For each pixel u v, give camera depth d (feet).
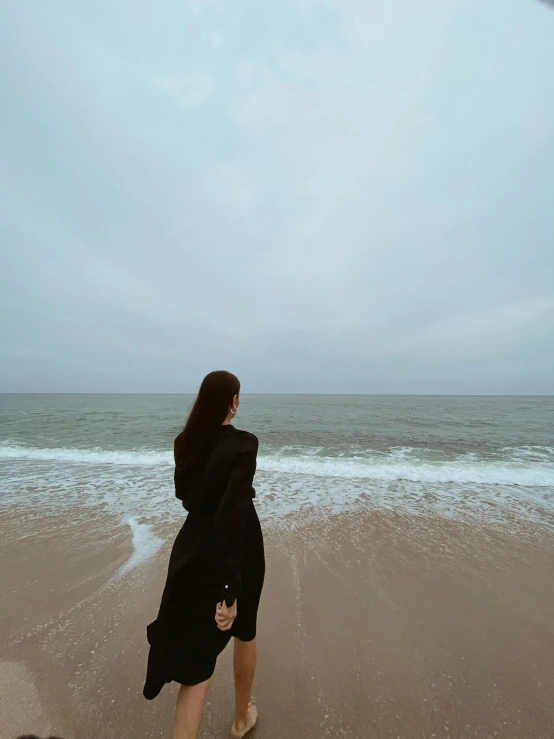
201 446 5.14
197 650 4.68
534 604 9.56
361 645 7.86
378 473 26.32
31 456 32.78
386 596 9.94
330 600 9.72
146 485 21.94
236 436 5.12
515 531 14.92
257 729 5.79
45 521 15.58
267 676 6.93
